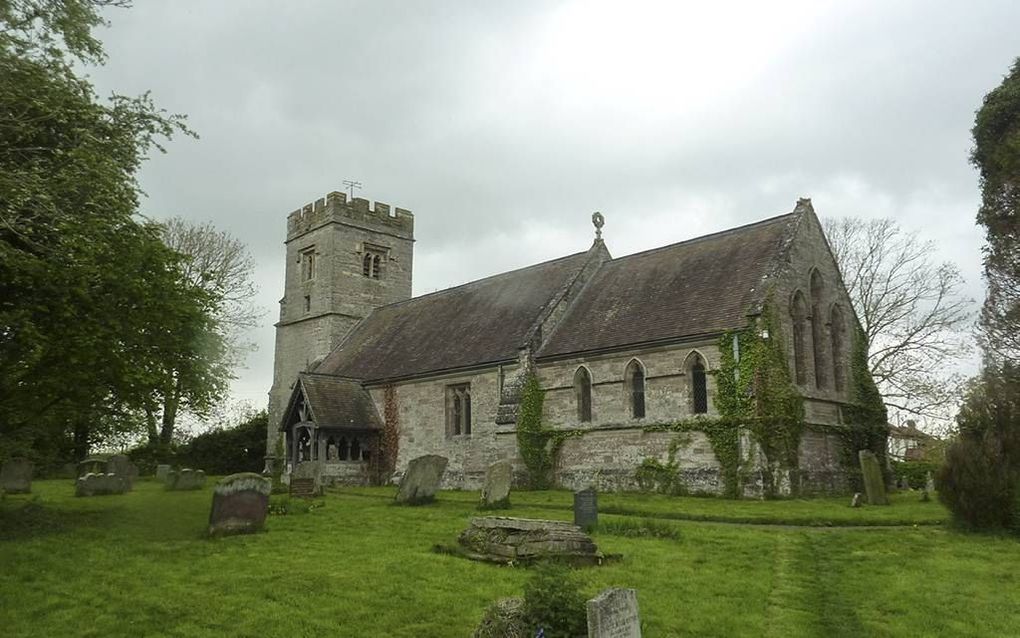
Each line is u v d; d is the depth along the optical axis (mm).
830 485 31172
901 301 46156
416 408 41844
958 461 19125
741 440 29031
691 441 30531
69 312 16969
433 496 27375
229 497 18641
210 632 10891
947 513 22359
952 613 11922
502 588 12977
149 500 27062
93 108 20391
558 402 35531
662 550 16500
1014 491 18344
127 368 18188
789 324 31953
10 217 16828
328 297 53938
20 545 16641
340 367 49000
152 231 21156
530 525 15703
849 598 12867
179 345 20500
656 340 32094
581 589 12742
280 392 55719
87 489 28922
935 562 15344
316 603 12203
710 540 17828
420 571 14281
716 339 30484
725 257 35156
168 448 47406
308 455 41969
